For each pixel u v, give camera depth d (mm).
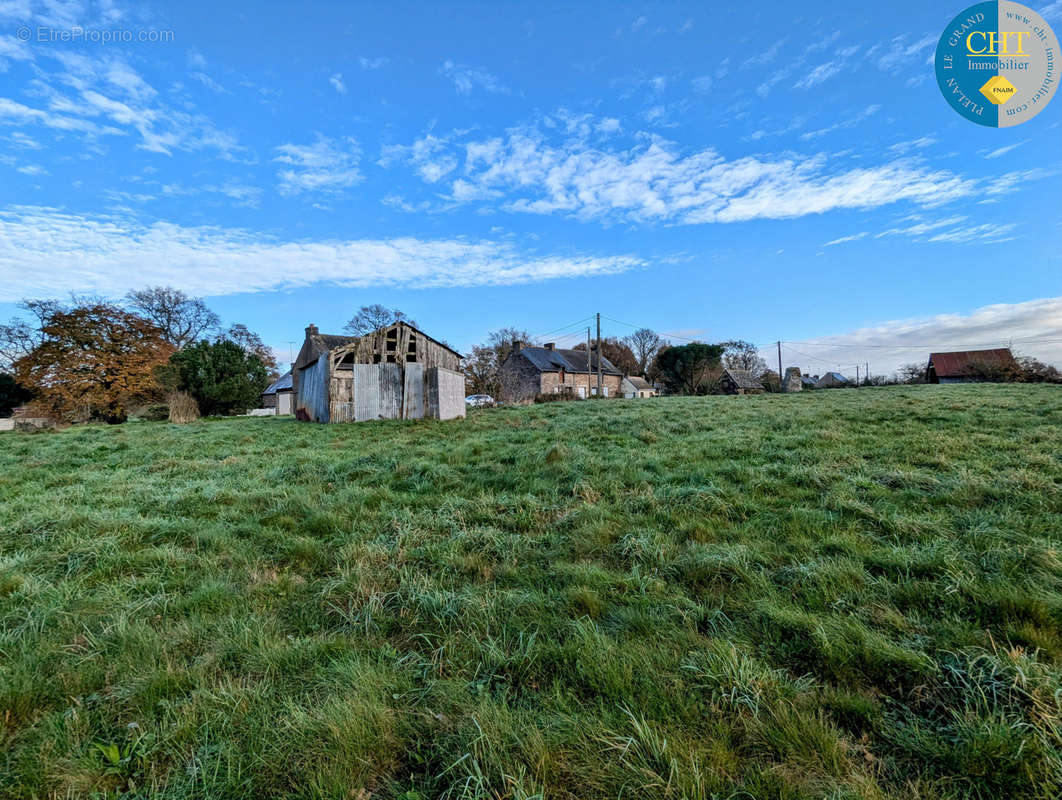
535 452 7590
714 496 4637
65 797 1595
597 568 3223
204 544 3984
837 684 2023
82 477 6824
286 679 2176
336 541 4012
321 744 1774
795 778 1565
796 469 5523
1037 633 2174
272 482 6195
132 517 4555
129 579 3244
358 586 3055
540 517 4469
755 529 3869
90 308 27125
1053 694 1761
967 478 4758
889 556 3092
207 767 1674
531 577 3219
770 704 1885
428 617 2750
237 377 27484
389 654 2379
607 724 1820
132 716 1951
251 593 3061
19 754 1745
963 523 3678
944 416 9992
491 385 44094
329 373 15891
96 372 26719
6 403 30734
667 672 2104
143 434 13617
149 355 28609
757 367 64500
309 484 5957
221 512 4820
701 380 42219
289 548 3846
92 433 14508
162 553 3650
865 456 6426
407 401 16891
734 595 2797
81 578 3254
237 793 1604
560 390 36938
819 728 1721
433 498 5195
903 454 6336
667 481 5465
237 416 28969
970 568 2822
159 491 5703
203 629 2584
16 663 2264
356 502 5039
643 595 2844
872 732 1765
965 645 2119
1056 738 1609
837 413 11422
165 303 37656
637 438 8984
